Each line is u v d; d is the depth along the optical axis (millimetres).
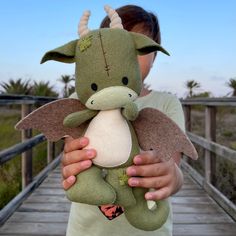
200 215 1313
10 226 1180
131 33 392
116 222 499
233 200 1490
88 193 370
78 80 382
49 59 389
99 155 376
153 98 540
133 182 382
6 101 1137
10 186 1630
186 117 2188
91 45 373
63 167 403
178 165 464
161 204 413
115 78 366
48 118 393
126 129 386
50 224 1208
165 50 379
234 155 1139
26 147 1411
